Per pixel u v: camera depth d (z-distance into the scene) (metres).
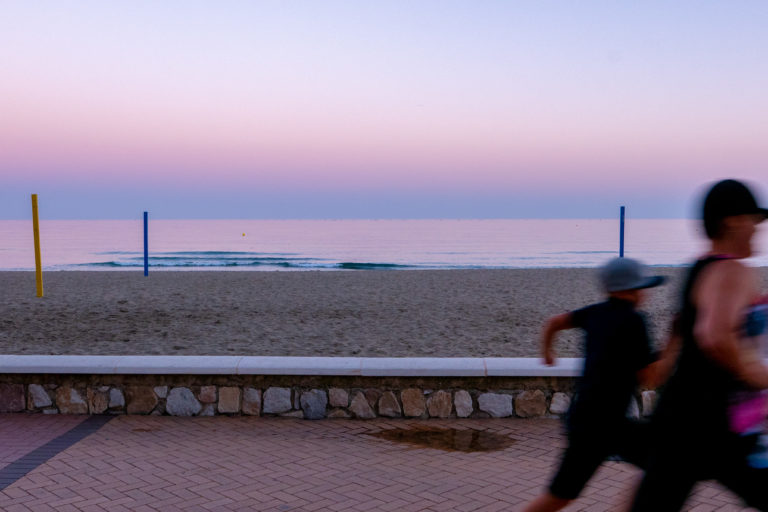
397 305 14.23
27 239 108.62
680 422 2.50
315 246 83.62
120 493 4.08
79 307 13.80
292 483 4.26
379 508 3.85
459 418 5.76
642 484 2.60
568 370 5.64
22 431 5.39
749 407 2.45
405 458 4.77
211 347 9.32
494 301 14.99
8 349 9.16
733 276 2.39
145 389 5.87
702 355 2.48
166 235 132.88
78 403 5.88
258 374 5.77
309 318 12.23
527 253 66.75
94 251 69.88
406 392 5.77
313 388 5.79
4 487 4.18
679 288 2.66
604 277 3.03
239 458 4.76
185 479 4.33
